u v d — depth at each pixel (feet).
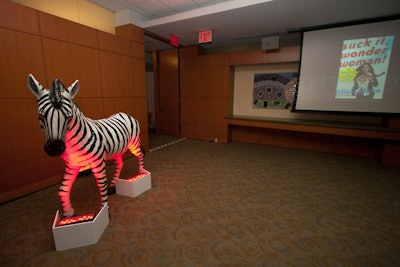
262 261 4.81
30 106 8.01
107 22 12.57
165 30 13.70
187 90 18.94
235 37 15.43
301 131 15.14
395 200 7.75
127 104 12.64
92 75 10.38
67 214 6.08
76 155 5.28
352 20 11.67
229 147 16.07
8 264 4.67
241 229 6.00
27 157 8.07
